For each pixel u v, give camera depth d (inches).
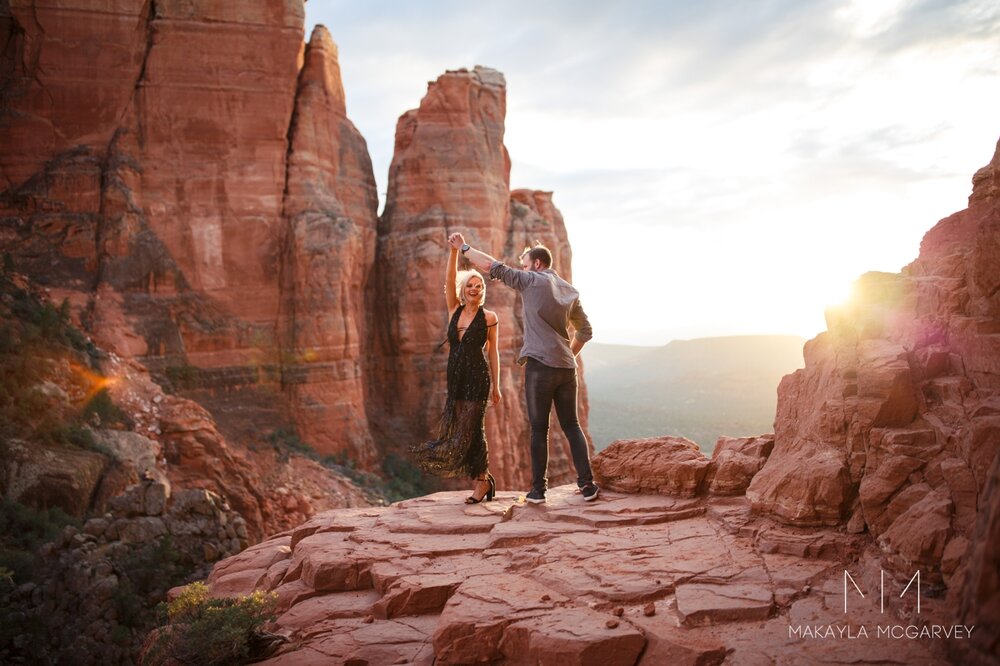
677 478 259.8
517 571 203.9
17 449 709.3
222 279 1246.3
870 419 202.4
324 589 214.7
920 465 187.5
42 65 1157.1
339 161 1467.8
